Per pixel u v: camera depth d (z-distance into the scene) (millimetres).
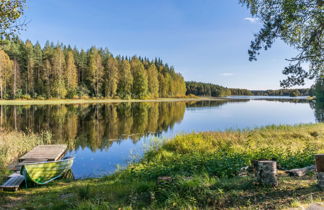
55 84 50562
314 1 6402
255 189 3965
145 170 6883
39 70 53906
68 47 73375
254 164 4316
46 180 7270
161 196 4160
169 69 98125
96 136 15594
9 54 51375
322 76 7543
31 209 4570
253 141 10008
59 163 7668
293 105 50469
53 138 14836
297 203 3150
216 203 3643
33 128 18203
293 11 6609
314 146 8656
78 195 5055
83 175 8148
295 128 13367
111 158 10227
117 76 62812
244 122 23031
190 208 3510
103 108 38625
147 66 85250
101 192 5172
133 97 66750
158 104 52781
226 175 5141
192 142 10266
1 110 30312
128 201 4246
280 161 6031
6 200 5348
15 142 11492
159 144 10641
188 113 32750
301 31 7285
